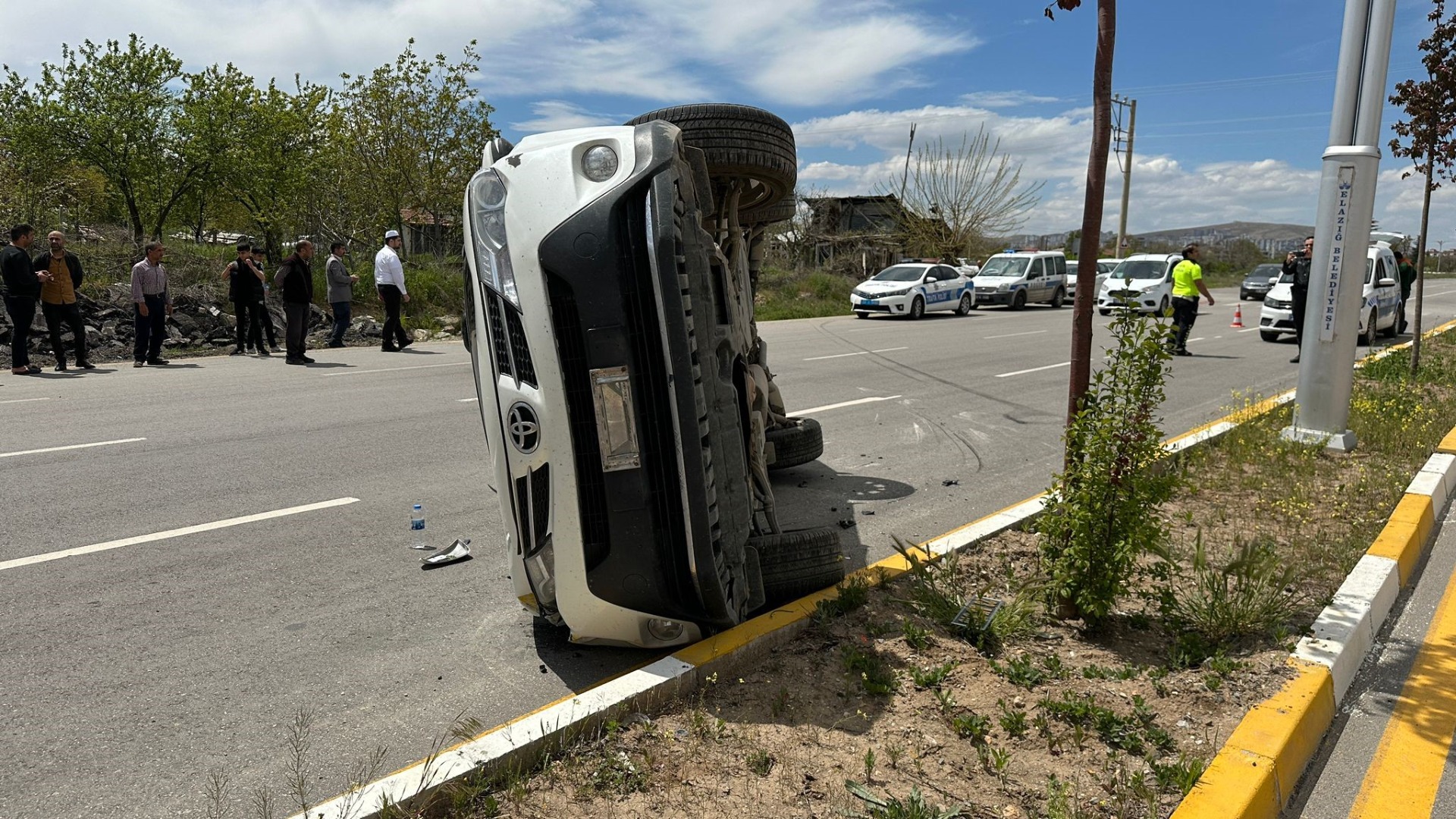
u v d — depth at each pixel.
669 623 3.57
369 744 3.16
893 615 4.11
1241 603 3.96
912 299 25.56
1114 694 3.42
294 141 29.44
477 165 26.84
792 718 3.22
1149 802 2.76
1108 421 3.83
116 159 26.33
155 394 10.46
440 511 6.00
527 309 3.26
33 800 2.81
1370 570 4.67
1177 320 16.22
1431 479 6.44
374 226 27.70
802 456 6.79
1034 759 3.00
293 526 5.64
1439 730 3.48
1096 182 4.01
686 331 3.25
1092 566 3.86
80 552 5.10
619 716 3.15
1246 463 7.05
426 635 4.07
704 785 2.81
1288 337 20.36
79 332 12.84
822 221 41.75
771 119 4.92
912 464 7.59
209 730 3.24
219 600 4.45
